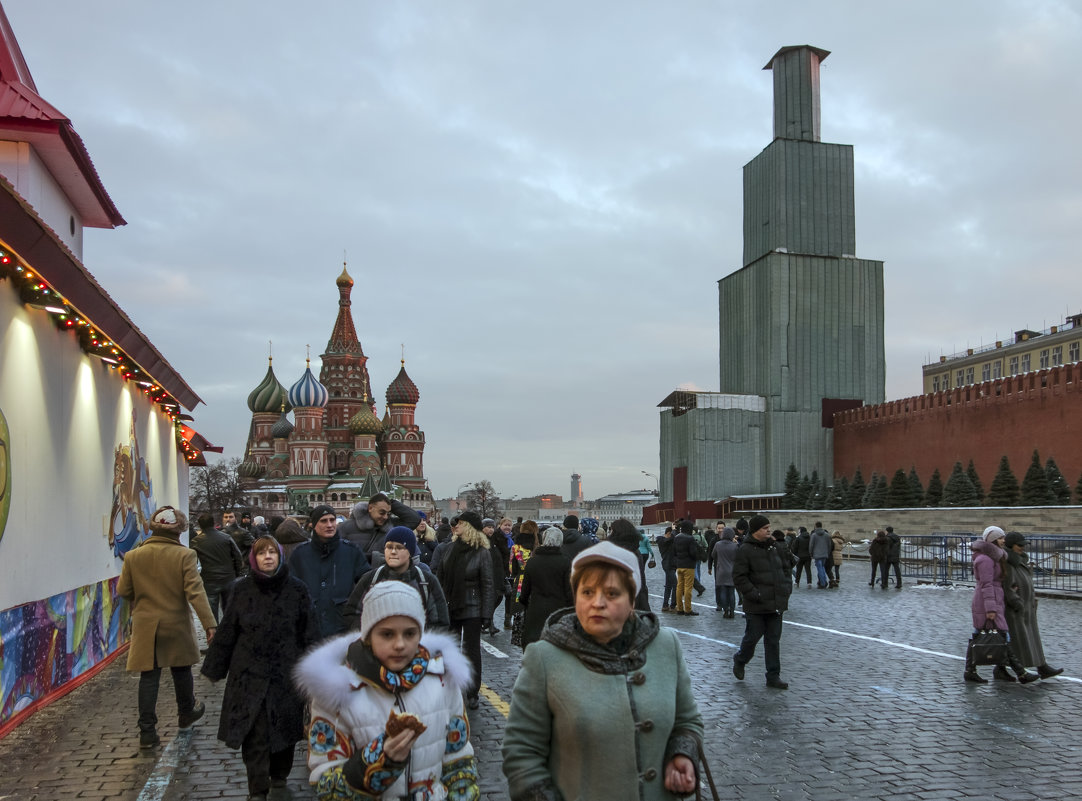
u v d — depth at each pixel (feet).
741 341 319.68
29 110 45.91
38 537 31.73
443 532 64.18
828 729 26.58
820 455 297.74
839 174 319.27
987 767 22.56
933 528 138.00
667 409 313.12
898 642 44.65
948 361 368.68
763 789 20.86
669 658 11.21
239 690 19.97
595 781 10.32
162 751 24.94
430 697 11.55
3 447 28.09
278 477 427.33
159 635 26.07
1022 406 205.36
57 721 28.96
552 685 10.64
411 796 11.20
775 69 330.34
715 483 293.23
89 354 39.29
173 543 26.91
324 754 11.28
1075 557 75.51
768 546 33.88
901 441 255.50
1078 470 187.42
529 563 30.68
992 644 33.27
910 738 25.49
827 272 305.94
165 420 61.21
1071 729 26.50
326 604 25.82
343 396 431.43
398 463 440.45
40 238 27.35
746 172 334.65
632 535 33.65
